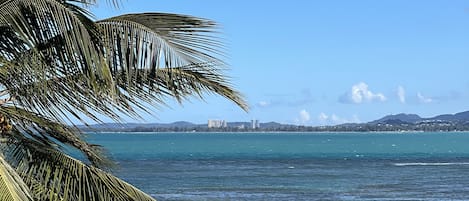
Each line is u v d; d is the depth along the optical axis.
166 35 6.09
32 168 6.97
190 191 51.84
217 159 102.81
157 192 50.91
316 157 112.19
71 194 6.94
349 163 94.25
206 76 7.22
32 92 6.49
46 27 5.94
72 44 5.79
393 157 112.94
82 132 7.51
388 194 51.22
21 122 6.93
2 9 5.77
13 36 6.24
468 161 99.81
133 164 86.25
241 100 7.47
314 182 61.53
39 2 5.71
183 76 7.09
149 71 6.45
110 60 6.08
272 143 199.00
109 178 7.18
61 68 6.37
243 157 110.19
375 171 77.19
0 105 6.64
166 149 144.25
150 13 6.15
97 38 6.04
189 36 6.16
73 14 5.71
